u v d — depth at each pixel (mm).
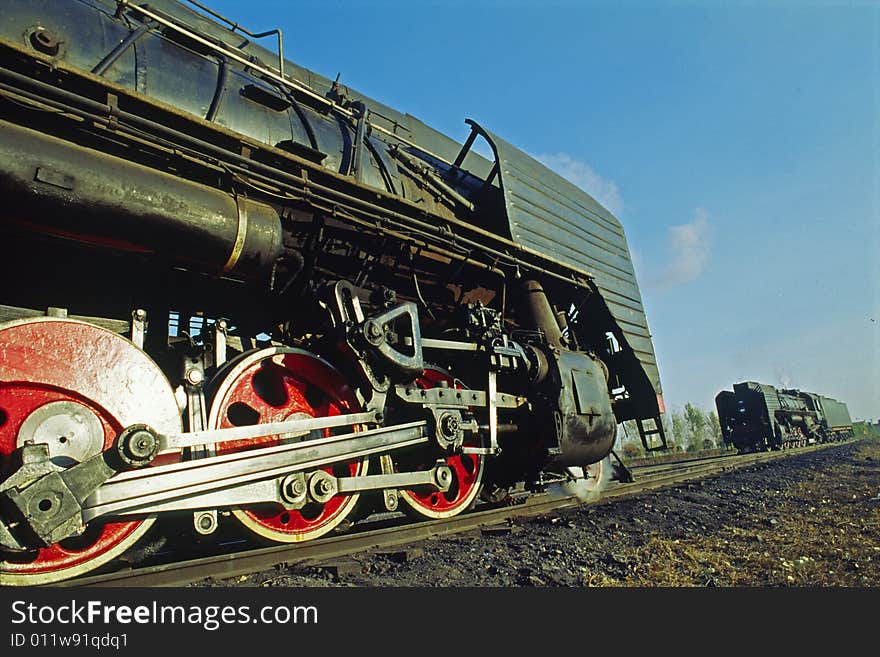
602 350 8648
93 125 3484
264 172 4246
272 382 4438
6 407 2924
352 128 5980
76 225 3215
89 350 3232
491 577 3512
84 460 3041
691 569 3918
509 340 5902
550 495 7422
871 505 6922
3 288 3693
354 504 4375
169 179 3568
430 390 4918
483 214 7078
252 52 6305
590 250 8391
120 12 4387
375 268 5520
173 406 3492
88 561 3059
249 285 4562
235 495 3482
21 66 3262
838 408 43156
